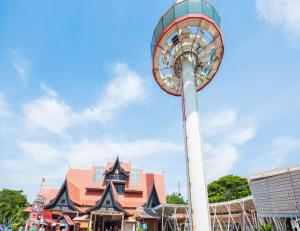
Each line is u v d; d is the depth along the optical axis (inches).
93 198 1574.8
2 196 2957.7
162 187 1764.3
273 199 504.7
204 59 1035.3
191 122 844.6
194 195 738.2
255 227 1053.2
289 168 490.9
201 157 787.4
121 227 1364.4
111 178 1676.9
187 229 1390.3
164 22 995.9
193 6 941.2
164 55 1059.9
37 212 839.1
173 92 1200.2
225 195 2100.1
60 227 1275.8
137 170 1802.4
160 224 1469.0
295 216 459.8
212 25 944.9
